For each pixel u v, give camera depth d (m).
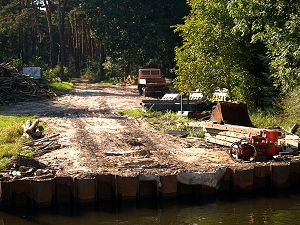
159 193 11.87
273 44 15.20
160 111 24.75
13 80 34.72
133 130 19.34
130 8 55.88
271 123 19.08
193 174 12.11
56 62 89.12
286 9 14.21
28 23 63.34
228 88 21.56
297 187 13.28
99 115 24.47
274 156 14.12
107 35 55.66
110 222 10.16
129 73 59.94
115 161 13.53
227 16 20.11
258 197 12.17
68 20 82.75
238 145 13.94
